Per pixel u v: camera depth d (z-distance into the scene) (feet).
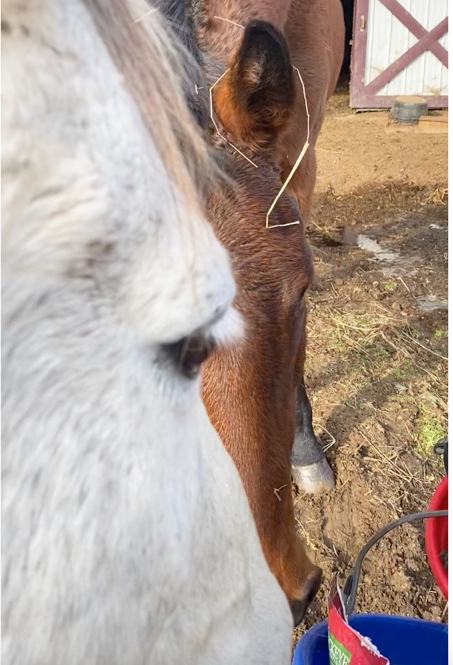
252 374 4.44
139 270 1.96
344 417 9.43
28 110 1.72
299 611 4.98
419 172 19.02
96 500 2.02
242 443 4.46
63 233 1.79
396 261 13.75
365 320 11.48
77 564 1.99
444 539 6.00
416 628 5.10
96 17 1.97
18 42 1.75
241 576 3.21
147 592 2.31
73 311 1.90
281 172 4.95
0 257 1.72
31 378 1.85
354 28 23.93
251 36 4.28
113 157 1.87
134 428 2.11
